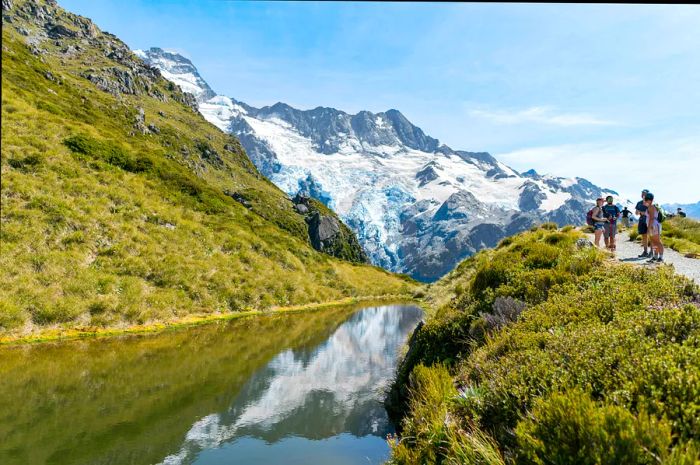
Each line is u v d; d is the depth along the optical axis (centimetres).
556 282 1115
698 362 422
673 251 1762
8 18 13200
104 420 866
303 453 761
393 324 2322
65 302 1627
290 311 2648
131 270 2058
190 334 1755
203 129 12419
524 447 400
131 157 3203
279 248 3478
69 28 14875
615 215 1736
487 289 1261
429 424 667
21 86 3731
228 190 8538
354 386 1164
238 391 1082
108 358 1313
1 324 1424
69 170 2491
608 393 424
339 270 4166
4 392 984
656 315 603
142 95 12481
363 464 719
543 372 539
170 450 755
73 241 2006
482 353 824
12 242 1794
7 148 2341
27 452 718
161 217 2659
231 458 733
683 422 361
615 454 334
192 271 2361
